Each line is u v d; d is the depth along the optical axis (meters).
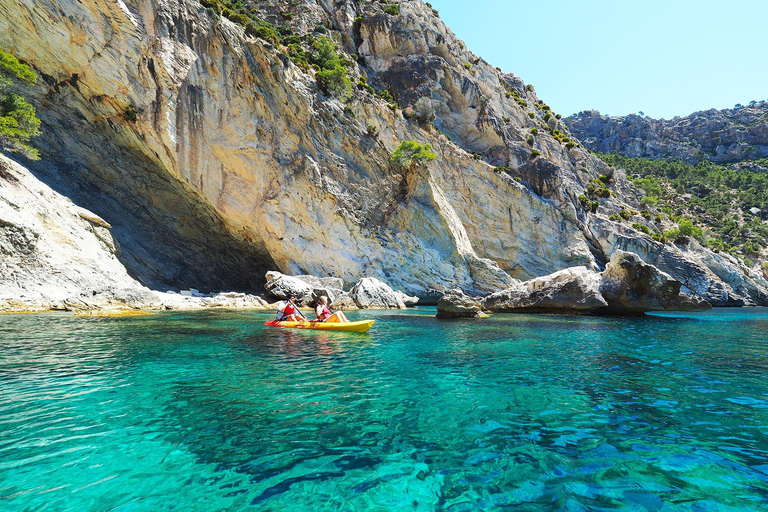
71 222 23.92
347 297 27.08
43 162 27.25
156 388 6.35
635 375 7.64
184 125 29.23
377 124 44.16
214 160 30.73
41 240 20.61
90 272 22.05
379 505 3.21
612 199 62.09
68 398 5.74
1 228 18.75
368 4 60.09
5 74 25.19
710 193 96.50
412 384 6.81
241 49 32.53
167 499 3.25
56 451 4.04
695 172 107.31
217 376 7.18
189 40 29.72
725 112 143.25
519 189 50.19
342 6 56.72
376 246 36.03
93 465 3.78
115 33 27.00
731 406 5.78
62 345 9.81
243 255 36.25
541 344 11.25
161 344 10.34
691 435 4.71
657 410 5.59
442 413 5.37
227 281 35.31
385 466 3.88
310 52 43.53
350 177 37.81
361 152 39.09
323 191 34.19
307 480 3.59
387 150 41.06
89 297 19.36
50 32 25.83
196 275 33.34
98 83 27.36
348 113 40.25
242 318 17.34
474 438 4.57
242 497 3.30
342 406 5.59
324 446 4.30
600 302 20.02
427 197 41.12
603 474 3.76
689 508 3.19
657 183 100.06
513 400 5.97
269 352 9.60
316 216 34.00
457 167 48.88
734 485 3.56
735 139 125.81
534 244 50.09
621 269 20.31
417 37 57.75
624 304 20.28
